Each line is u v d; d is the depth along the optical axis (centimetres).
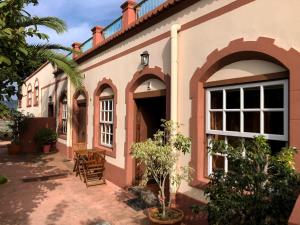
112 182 955
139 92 845
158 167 563
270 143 478
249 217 329
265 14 469
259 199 319
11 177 1034
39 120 1698
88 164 982
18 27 416
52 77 1789
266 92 489
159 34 729
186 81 631
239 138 529
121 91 917
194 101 605
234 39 520
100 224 598
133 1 884
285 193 309
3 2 383
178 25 643
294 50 426
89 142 1170
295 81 424
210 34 572
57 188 894
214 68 568
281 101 468
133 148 573
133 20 887
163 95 743
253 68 500
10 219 646
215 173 386
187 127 625
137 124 881
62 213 686
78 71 1117
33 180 991
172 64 644
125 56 895
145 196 781
